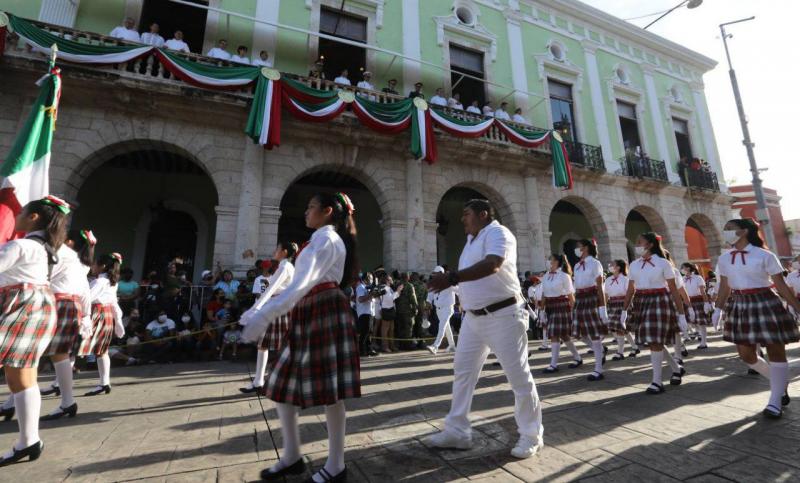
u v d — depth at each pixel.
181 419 3.24
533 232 11.27
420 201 10.01
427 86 11.34
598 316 4.91
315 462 2.31
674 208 14.05
